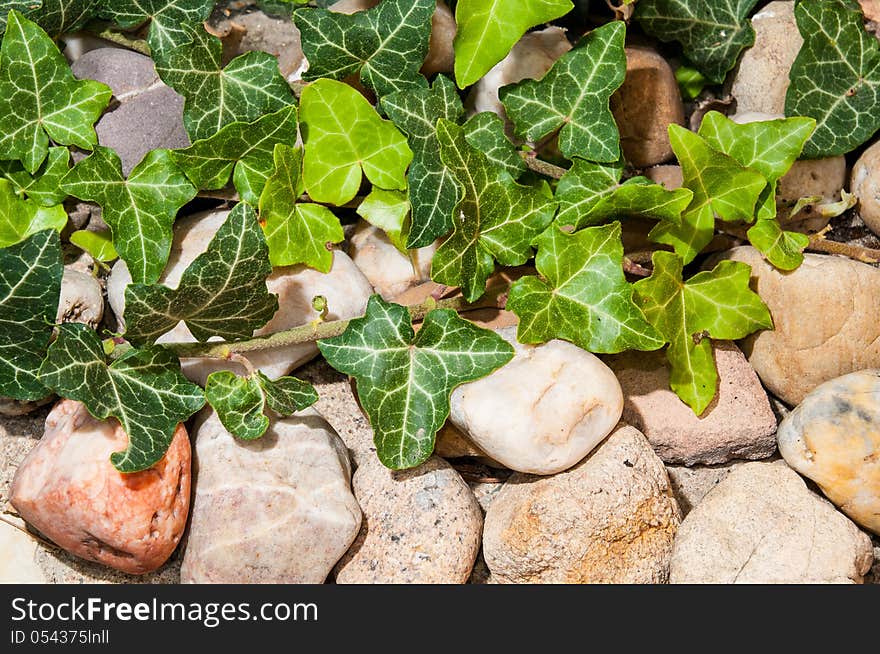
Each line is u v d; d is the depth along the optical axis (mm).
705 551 645
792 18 713
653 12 710
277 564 634
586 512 641
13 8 650
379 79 659
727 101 722
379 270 688
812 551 642
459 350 644
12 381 641
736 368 678
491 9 640
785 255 669
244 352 660
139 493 631
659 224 668
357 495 657
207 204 698
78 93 653
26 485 637
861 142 694
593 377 644
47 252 625
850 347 669
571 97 664
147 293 616
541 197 657
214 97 656
